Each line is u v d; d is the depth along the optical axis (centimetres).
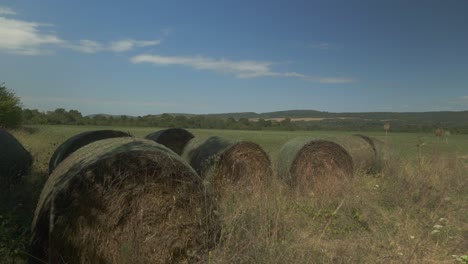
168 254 463
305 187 939
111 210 440
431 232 580
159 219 461
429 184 857
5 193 714
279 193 718
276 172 991
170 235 465
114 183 443
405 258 489
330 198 780
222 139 930
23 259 446
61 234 421
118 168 443
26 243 461
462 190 909
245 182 830
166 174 464
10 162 837
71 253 427
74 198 426
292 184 941
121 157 445
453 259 516
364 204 745
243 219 507
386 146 1193
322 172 970
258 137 3625
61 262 424
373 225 648
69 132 3000
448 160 1144
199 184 480
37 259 425
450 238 600
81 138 976
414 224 618
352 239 592
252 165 885
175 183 469
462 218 708
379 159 1157
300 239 525
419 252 509
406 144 2552
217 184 834
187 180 474
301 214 675
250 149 885
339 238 598
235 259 430
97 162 436
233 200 642
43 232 430
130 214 448
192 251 469
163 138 1289
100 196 436
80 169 434
